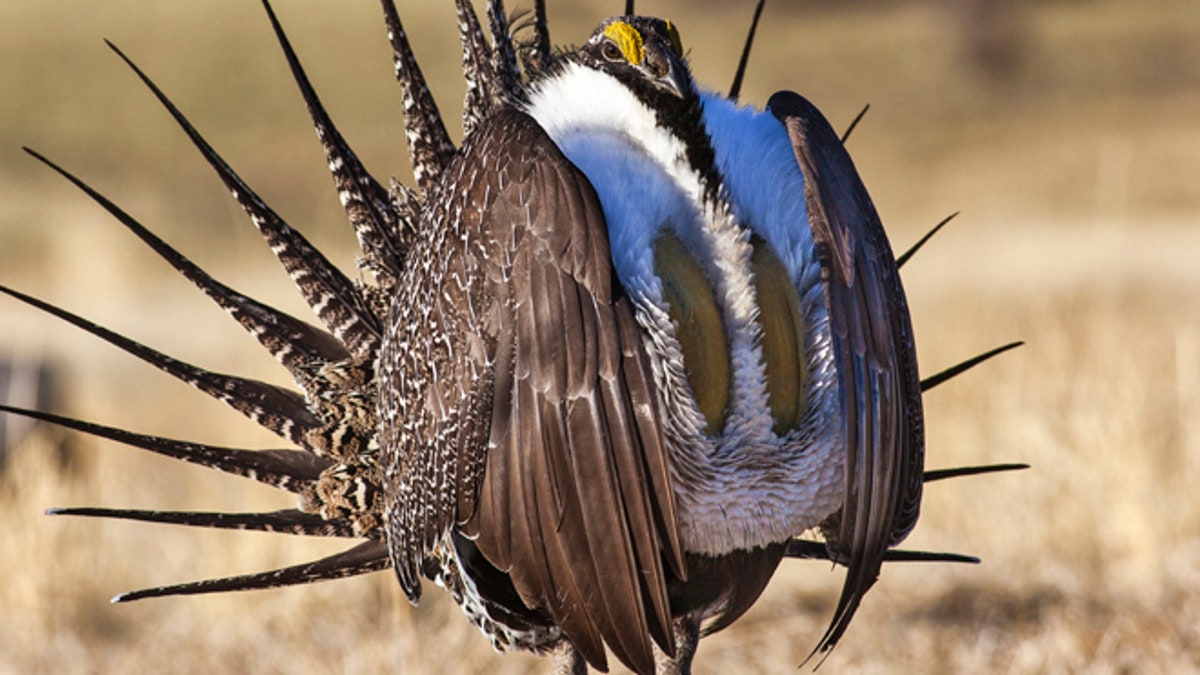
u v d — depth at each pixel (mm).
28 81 53688
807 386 6059
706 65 61781
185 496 14594
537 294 5617
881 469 5965
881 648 10352
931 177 46719
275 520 7215
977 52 59969
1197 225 36344
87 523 13070
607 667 5898
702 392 5930
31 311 28703
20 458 14508
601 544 5668
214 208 40562
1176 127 50719
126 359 24000
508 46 7125
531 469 5680
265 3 7254
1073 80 58344
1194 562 11023
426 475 6137
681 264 5910
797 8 67375
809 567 11930
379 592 11461
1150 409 13406
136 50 56500
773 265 6020
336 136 7328
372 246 7312
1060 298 23578
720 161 5965
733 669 10195
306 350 7363
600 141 6000
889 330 5930
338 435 7199
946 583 11312
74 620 11945
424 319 6082
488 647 10508
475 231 5809
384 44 57312
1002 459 13477
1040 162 46938
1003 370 16266
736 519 6039
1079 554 11664
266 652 10891
